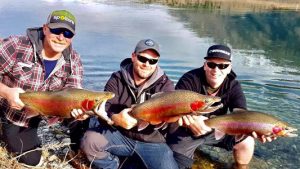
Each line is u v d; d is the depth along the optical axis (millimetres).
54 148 1591
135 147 1480
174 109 1252
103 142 1462
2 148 1466
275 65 3555
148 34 4578
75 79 1453
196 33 5023
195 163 1711
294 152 1875
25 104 1280
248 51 4215
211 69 1542
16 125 1424
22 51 1349
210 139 1636
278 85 2883
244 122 1323
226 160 1764
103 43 3805
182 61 3318
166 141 1624
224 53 1518
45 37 1345
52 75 1410
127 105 1464
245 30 5766
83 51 3404
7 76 1387
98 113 1258
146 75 1410
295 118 2283
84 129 1606
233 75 1619
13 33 3967
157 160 1473
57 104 1245
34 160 1439
